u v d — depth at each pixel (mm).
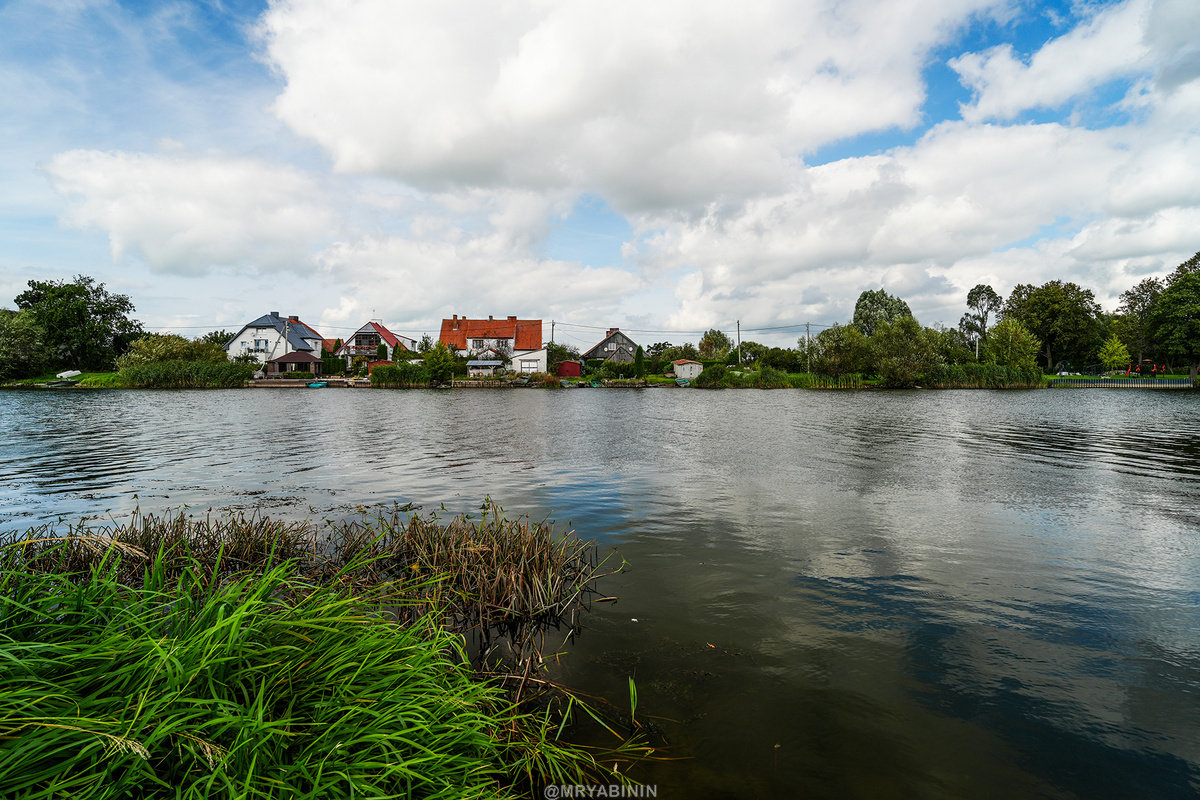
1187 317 52500
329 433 19672
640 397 45625
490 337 73500
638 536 7508
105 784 1993
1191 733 3383
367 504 9164
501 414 28438
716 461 13703
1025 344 64938
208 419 24516
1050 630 4750
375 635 2900
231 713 2258
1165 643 4527
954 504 9312
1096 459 13961
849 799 2826
